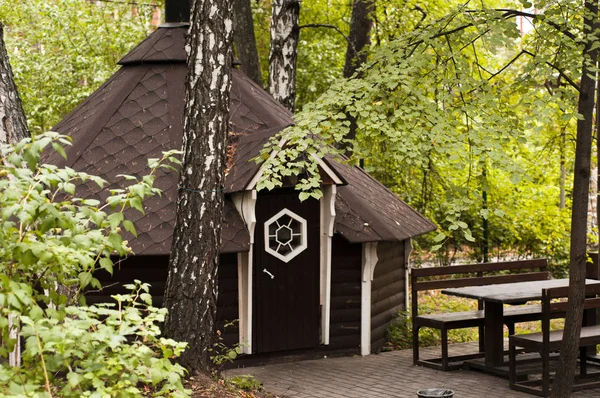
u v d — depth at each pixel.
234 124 11.31
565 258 20.09
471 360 10.77
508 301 9.42
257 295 10.76
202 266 8.39
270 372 10.47
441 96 8.62
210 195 8.41
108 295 10.23
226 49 8.48
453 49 9.07
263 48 23.23
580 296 8.57
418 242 19.50
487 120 8.52
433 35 9.03
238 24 16.31
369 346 11.70
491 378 10.08
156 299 10.35
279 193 10.84
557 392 8.68
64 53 20.64
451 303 16.38
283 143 10.22
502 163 8.16
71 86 20.19
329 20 22.55
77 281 5.25
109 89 11.86
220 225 8.54
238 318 10.72
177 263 8.41
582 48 8.66
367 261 11.58
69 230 5.00
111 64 20.75
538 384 9.59
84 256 4.67
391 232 11.49
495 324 10.29
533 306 11.55
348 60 16.56
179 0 12.28
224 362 10.16
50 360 4.51
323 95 8.92
